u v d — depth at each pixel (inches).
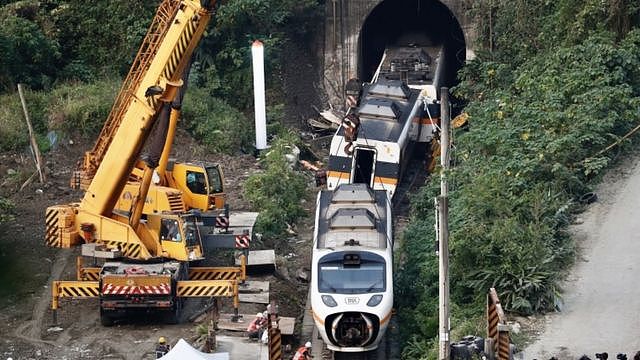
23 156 3521.2
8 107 3710.6
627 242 2559.1
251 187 3361.2
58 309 2600.9
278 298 2694.4
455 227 2512.3
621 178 2910.9
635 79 3321.9
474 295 2390.5
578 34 3545.8
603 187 2864.2
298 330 2536.9
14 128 3599.9
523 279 2317.9
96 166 2588.6
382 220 2610.7
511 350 1977.1
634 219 2672.2
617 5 3499.0
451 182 2896.2
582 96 3090.6
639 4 3506.4
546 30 3750.0
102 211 2544.3
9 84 3848.4
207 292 2488.9
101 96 3789.4
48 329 2491.4
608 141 3034.0
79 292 2482.8
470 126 3302.2
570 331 2201.0
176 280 2486.5
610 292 2345.0
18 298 2664.9
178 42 2407.7
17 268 2837.1
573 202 2758.4
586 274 2427.4
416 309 2508.6
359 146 3228.3
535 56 3725.4
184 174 2819.9
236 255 2839.6
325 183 3489.2
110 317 2506.2
